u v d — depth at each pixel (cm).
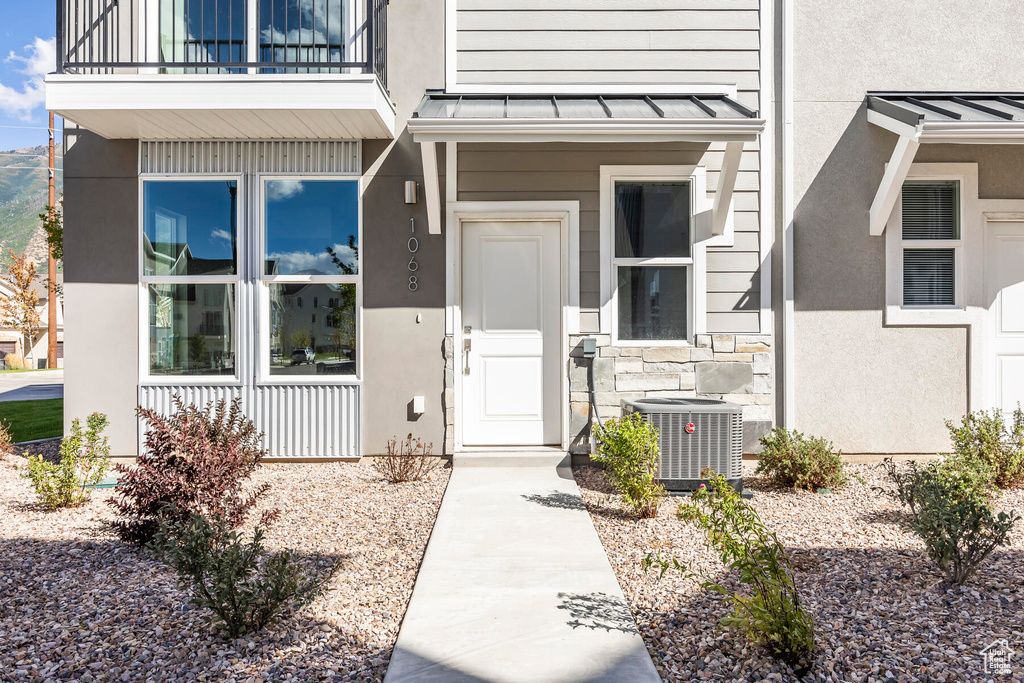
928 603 294
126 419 581
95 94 498
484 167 586
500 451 580
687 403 506
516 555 359
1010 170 589
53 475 455
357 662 249
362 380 588
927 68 595
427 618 283
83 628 276
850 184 591
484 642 261
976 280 588
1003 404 596
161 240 590
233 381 585
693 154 586
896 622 276
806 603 295
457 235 591
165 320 593
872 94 591
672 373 586
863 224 591
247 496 477
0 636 270
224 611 261
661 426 482
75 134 580
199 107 503
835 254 591
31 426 863
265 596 270
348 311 595
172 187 591
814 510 441
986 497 431
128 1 577
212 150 586
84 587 320
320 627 277
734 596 253
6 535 398
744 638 261
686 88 591
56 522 424
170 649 257
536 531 399
